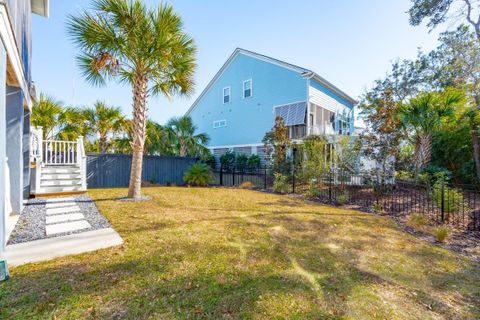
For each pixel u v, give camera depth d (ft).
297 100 46.39
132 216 16.34
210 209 19.94
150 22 19.85
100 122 39.32
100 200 21.93
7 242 11.00
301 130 46.39
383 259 10.89
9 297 6.84
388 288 8.42
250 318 6.39
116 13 18.75
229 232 13.70
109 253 10.16
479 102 36.09
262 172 45.03
